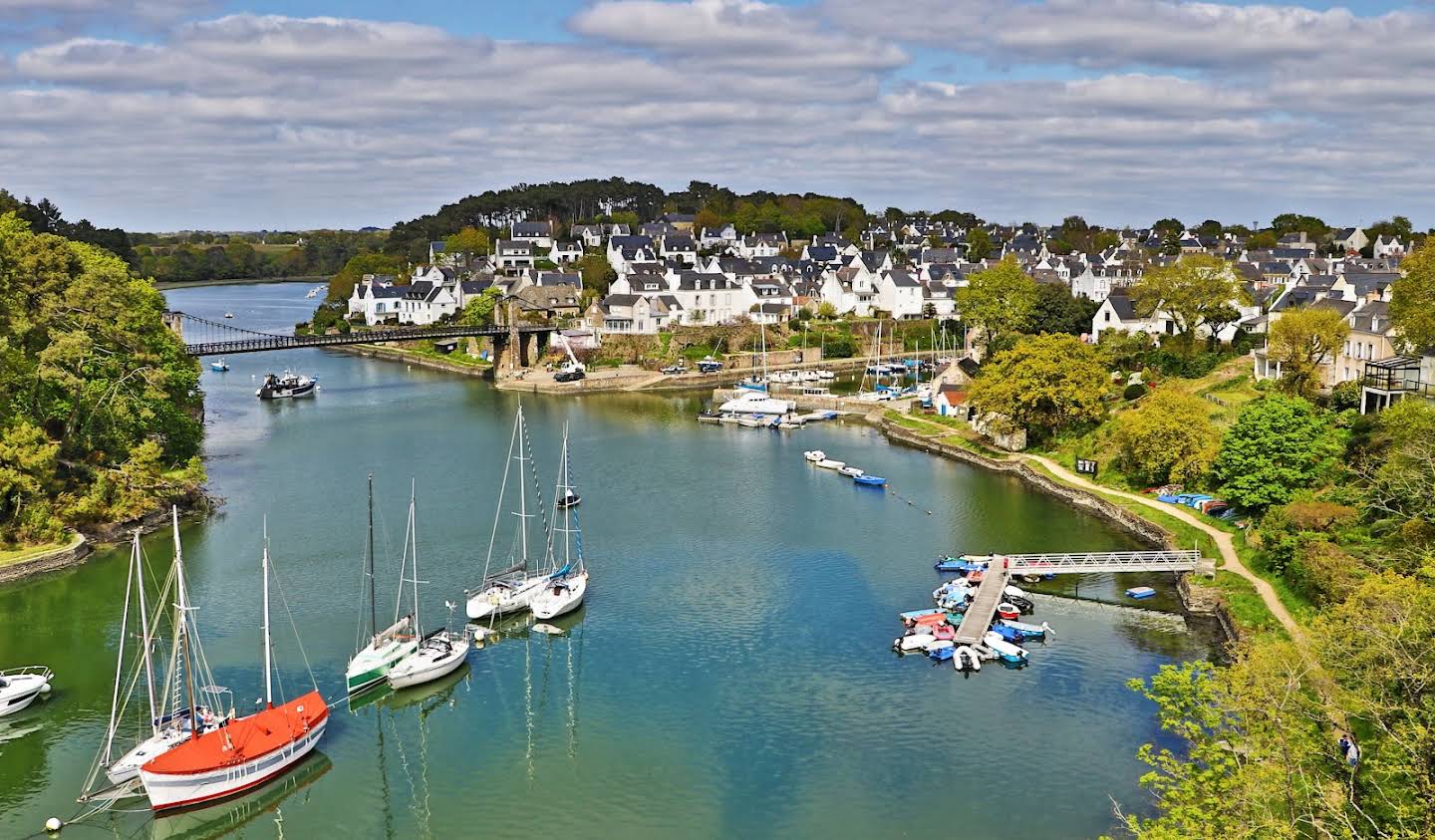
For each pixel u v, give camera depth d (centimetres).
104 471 10338
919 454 14475
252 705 6956
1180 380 14100
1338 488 8612
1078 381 13275
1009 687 7200
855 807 5903
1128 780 6097
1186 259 15675
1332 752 4606
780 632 8131
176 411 12119
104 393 10769
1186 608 8438
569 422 16825
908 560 9719
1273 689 4791
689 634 8125
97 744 6562
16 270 10862
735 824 5784
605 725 6819
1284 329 11612
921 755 6400
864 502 11769
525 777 6262
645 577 9325
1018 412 13575
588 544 10225
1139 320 18250
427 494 11969
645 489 12388
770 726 6756
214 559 9688
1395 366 9894
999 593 8538
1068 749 6425
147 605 8631
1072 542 10081
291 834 5791
